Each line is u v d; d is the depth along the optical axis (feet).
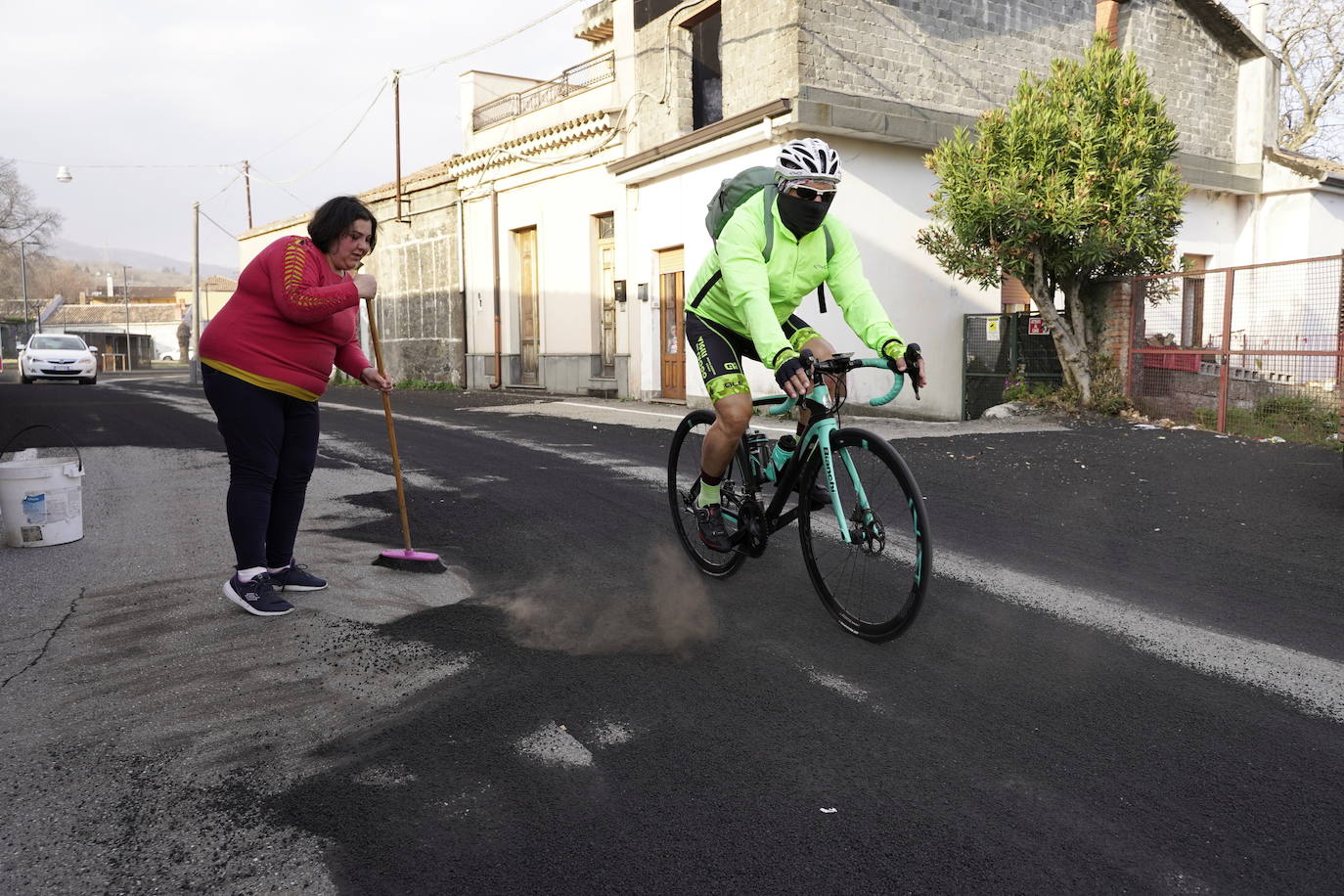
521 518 18.28
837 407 11.50
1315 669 10.50
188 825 7.33
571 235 55.83
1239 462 24.52
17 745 8.69
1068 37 46.80
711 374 12.29
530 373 62.59
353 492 20.95
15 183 168.55
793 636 11.61
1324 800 7.64
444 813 7.48
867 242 40.04
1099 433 30.45
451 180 67.31
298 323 12.11
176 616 12.29
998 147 34.06
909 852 6.90
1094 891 6.43
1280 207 52.24
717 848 6.96
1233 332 36.24
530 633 11.74
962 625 12.06
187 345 132.77
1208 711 9.41
